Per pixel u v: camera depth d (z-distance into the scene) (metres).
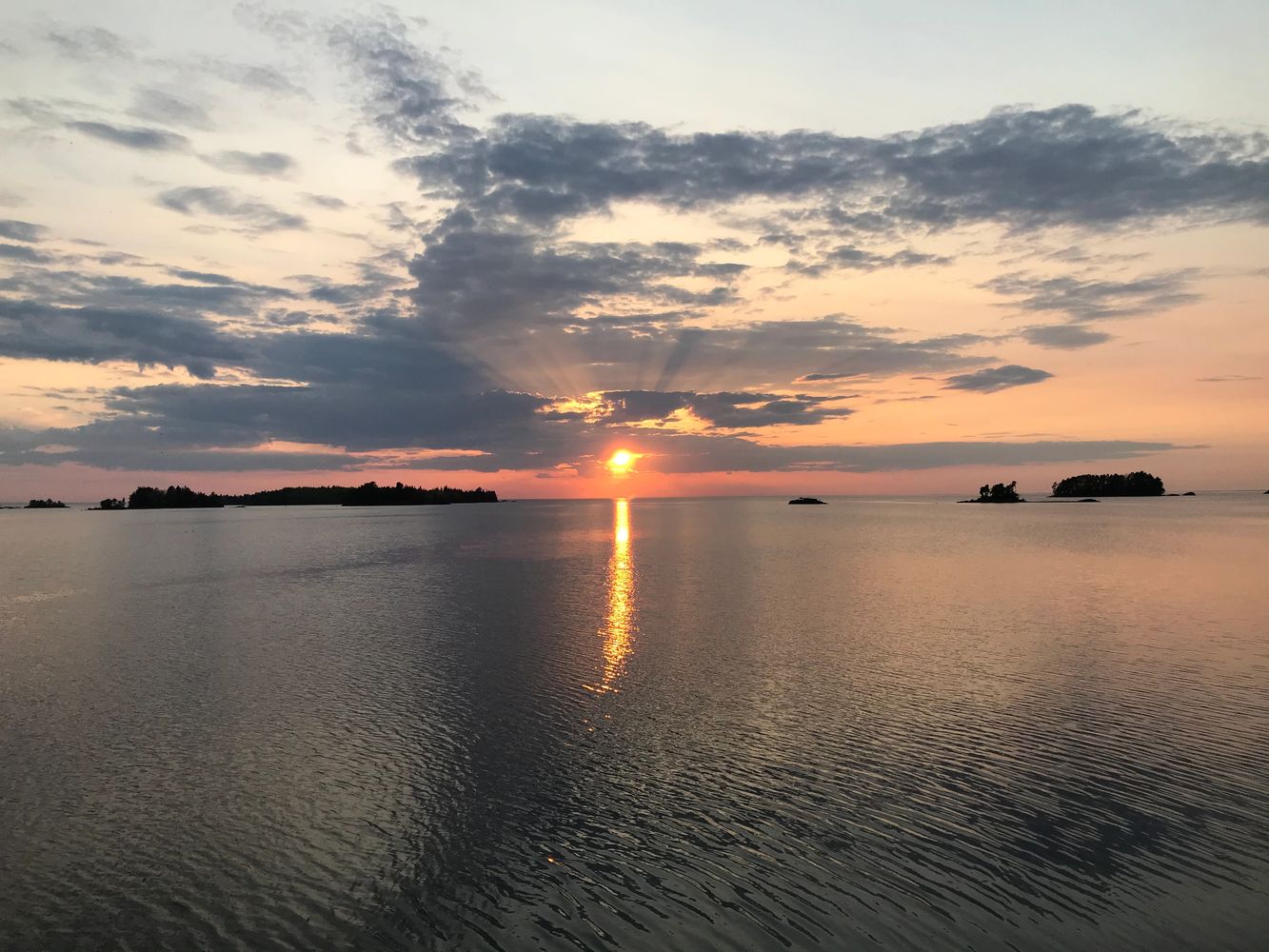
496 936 11.75
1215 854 13.72
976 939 11.44
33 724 21.39
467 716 21.81
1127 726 20.16
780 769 17.77
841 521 155.88
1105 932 11.55
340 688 24.77
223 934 11.92
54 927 12.11
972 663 27.19
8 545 96.38
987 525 127.56
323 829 15.22
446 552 79.69
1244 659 27.09
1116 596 42.66
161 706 22.98
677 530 123.75
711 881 13.20
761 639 31.83
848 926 11.81
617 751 19.05
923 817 15.34
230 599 45.47
